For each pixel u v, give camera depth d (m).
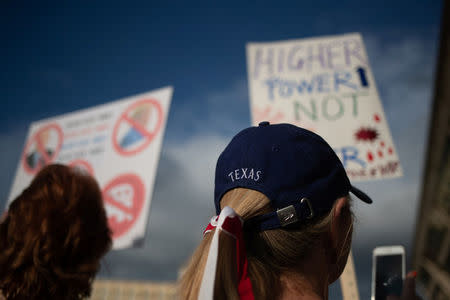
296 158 0.62
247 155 0.63
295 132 0.65
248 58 2.82
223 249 0.52
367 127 2.39
